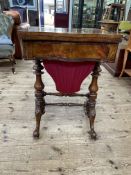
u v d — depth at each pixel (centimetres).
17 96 236
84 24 631
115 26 386
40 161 142
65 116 200
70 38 129
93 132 168
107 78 311
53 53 135
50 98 234
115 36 132
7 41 297
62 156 147
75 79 153
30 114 200
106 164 142
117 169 138
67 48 133
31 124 184
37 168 136
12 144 157
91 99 162
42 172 133
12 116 195
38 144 158
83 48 134
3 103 218
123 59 305
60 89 162
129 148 159
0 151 149
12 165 138
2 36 315
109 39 132
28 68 337
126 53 288
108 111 213
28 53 135
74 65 144
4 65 348
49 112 205
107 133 176
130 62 309
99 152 153
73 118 197
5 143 158
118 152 154
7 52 296
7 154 147
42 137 167
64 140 164
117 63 309
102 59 139
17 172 133
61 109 212
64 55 136
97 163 143
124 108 221
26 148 154
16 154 147
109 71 340
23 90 252
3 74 305
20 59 382
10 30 323
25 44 132
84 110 204
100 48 135
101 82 293
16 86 263
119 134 176
